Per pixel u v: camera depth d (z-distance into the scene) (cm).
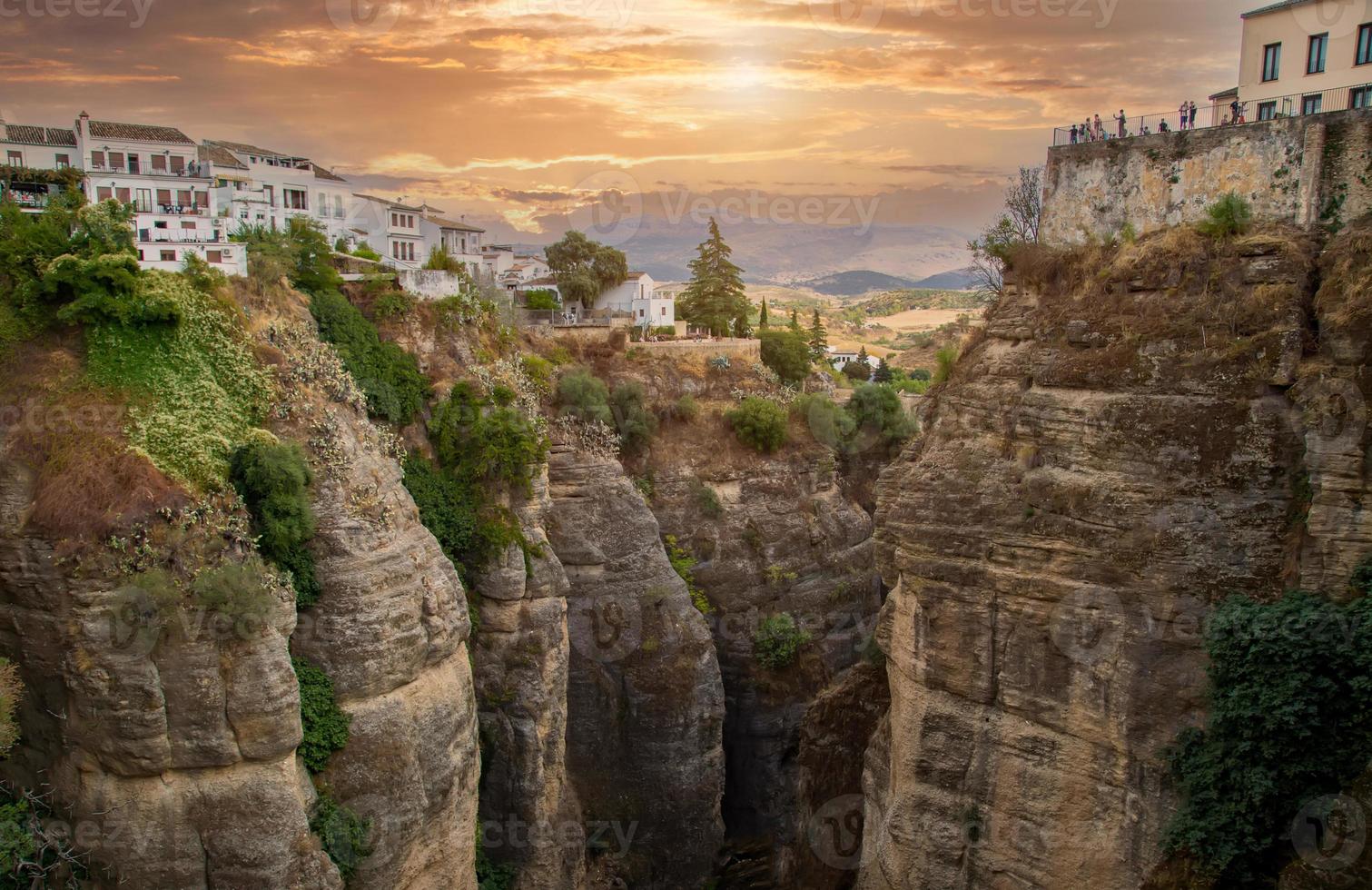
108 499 3122
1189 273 2927
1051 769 3042
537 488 4966
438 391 4822
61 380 3325
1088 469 2973
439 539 4559
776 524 6291
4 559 3109
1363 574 2514
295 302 4359
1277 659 2538
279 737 3206
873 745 3769
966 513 3216
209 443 3419
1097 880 2914
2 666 3094
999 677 3152
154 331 3488
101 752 3094
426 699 3825
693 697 5444
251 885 3145
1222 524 2755
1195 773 2689
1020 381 3189
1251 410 2748
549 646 4809
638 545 5525
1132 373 2916
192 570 3147
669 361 6650
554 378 5856
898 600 3466
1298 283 2780
